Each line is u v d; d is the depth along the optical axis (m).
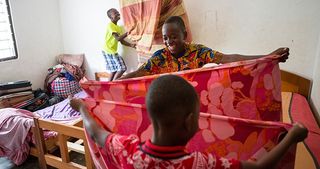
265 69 1.06
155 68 1.42
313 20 2.24
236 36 2.59
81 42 3.82
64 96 3.46
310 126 1.73
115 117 0.98
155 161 0.60
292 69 2.44
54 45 3.89
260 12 2.42
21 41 3.43
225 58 1.35
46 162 1.98
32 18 3.53
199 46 1.41
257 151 0.84
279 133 0.80
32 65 3.61
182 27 1.36
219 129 0.89
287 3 2.29
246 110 1.08
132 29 2.77
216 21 2.65
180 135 0.62
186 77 1.11
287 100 2.22
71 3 3.69
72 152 2.41
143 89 1.07
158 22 2.51
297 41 2.35
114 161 0.76
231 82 1.07
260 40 2.49
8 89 3.00
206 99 1.10
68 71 3.54
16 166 2.27
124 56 3.45
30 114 2.53
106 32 3.23
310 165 1.33
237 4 2.50
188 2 2.74
